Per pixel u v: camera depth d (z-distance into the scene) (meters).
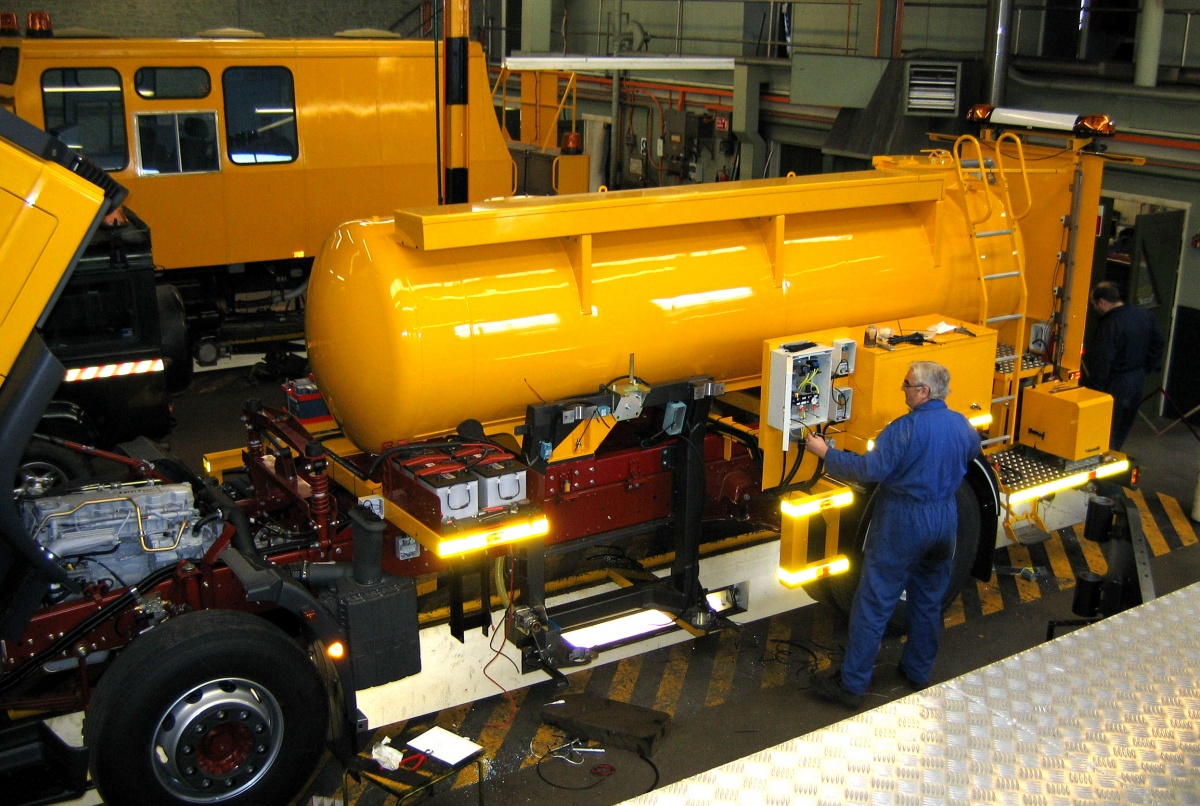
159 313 7.37
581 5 17.95
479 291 4.93
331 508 5.16
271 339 11.09
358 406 5.06
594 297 5.16
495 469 4.83
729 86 14.34
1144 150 9.08
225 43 9.85
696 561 5.73
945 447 5.06
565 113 18.28
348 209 10.81
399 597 4.75
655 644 5.98
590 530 5.58
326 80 10.38
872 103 10.86
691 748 5.07
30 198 3.68
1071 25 10.68
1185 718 1.55
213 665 4.22
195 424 9.29
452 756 4.47
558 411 5.06
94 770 4.15
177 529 4.76
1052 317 6.81
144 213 9.86
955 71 10.17
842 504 5.65
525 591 5.36
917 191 6.03
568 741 5.09
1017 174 6.83
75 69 9.37
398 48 10.64
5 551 4.11
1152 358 7.97
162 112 9.74
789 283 5.74
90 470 6.53
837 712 5.36
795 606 6.41
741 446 6.11
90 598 4.52
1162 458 8.79
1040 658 1.73
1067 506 7.54
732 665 5.79
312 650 4.96
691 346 5.49
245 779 4.40
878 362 5.51
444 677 5.29
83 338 6.47
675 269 5.42
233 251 10.37
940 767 1.45
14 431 3.85
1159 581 6.82
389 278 4.82
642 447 5.71
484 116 11.05
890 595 5.25
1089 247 6.62
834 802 1.38
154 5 17.47
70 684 5.18
